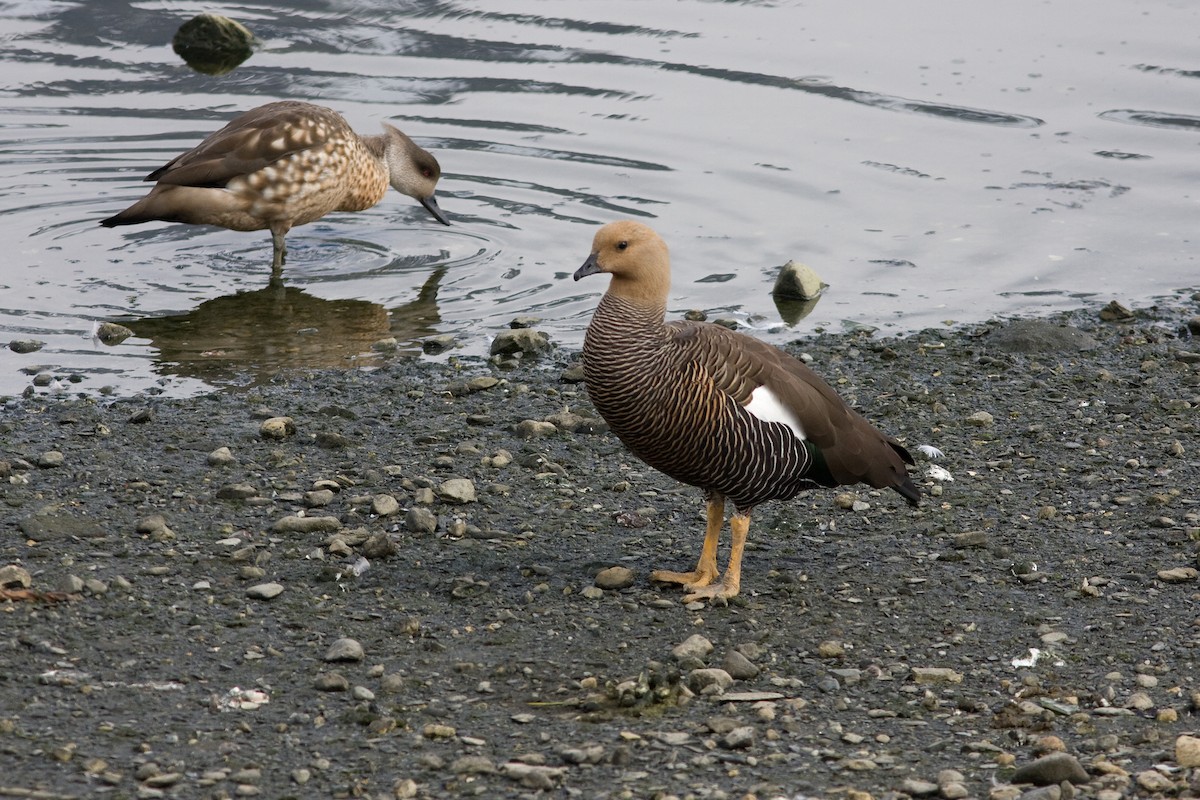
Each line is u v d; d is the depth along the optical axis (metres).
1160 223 19.23
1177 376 14.95
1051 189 20.27
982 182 20.47
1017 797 7.44
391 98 23.45
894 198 19.94
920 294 17.28
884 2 28.14
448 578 10.23
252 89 23.72
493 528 11.17
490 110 22.95
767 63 24.78
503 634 9.43
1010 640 9.53
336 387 14.38
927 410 14.06
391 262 18.23
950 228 19.08
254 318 16.25
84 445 12.59
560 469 12.34
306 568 10.27
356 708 8.28
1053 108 22.83
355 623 9.49
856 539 11.20
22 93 23.33
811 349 15.68
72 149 21.20
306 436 12.96
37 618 9.20
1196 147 21.39
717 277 17.62
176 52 25.34
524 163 21.12
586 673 8.94
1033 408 14.09
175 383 14.34
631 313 9.80
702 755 7.91
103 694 8.35
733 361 9.80
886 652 9.34
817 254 18.27
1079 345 15.77
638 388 9.73
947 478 12.37
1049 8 27.70
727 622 9.73
